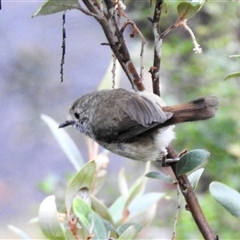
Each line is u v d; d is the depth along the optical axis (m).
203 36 12.55
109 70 7.11
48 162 18.91
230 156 11.62
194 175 5.64
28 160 18.98
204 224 5.30
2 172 18.92
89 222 4.71
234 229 10.98
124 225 5.54
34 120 19.38
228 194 5.24
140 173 14.20
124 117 6.59
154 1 5.88
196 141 11.77
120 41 5.72
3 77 19.83
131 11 12.84
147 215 6.31
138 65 13.28
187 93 12.32
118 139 6.72
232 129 11.66
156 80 6.00
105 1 5.52
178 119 5.94
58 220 4.84
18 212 18.33
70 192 5.19
